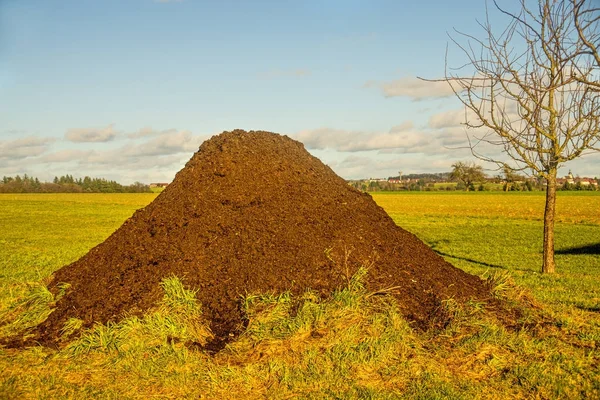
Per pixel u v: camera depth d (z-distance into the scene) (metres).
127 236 8.15
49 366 5.52
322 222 8.02
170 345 5.82
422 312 6.72
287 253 7.23
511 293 7.98
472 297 7.34
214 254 7.25
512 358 5.70
